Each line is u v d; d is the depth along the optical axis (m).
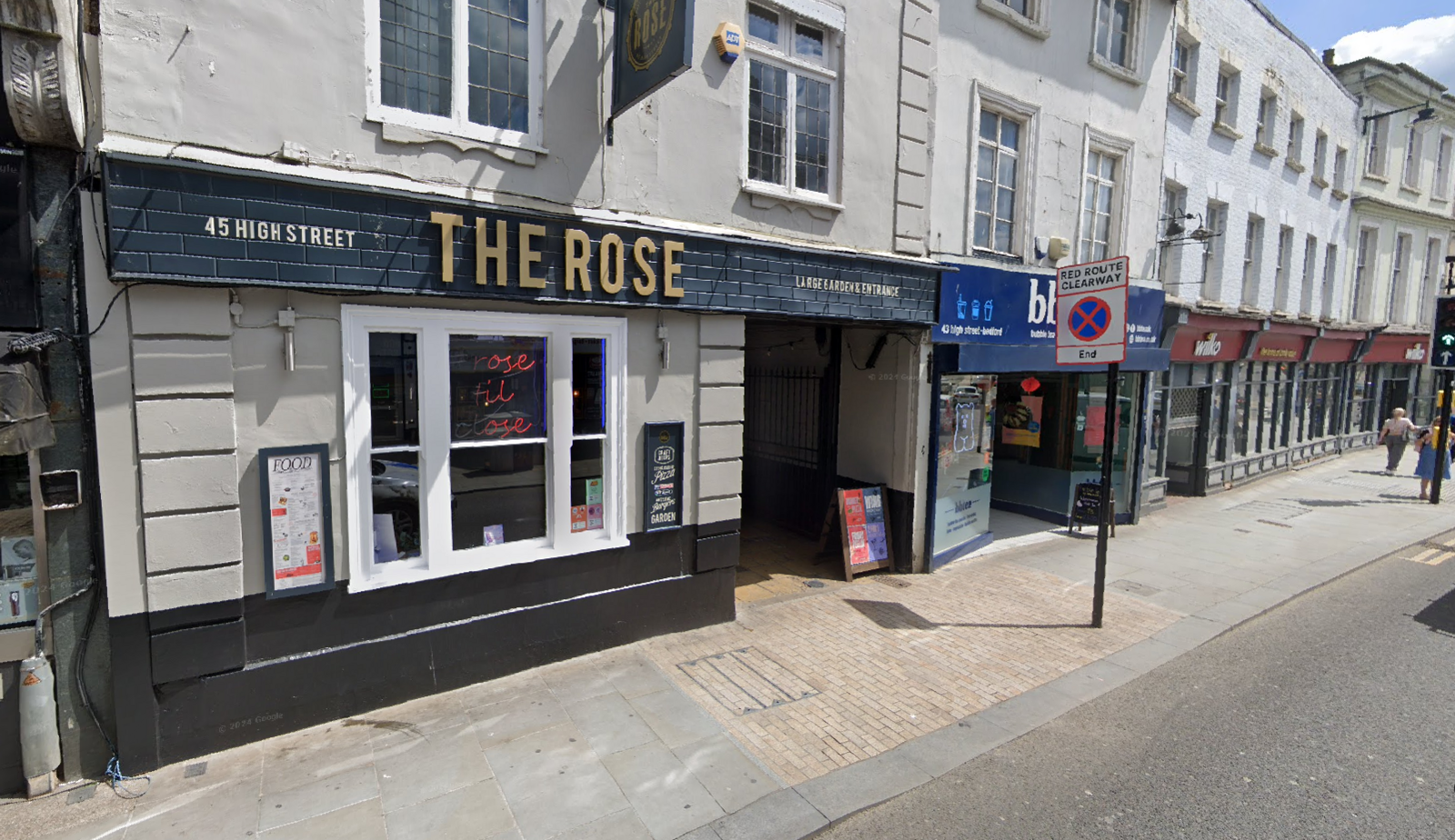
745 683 5.30
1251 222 14.42
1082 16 9.35
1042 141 9.01
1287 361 16.00
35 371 3.68
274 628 4.39
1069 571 8.43
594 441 5.68
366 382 4.57
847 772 4.20
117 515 3.88
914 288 7.46
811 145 6.82
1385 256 18.78
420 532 4.92
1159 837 3.67
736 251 5.96
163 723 4.09
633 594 5.86
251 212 3.97
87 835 3.53
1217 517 11.77
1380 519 11.66
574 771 4.12
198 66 3.91
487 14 4.89
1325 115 16.05
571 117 5.16
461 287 4.68
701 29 5.82
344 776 4.03
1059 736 4.67
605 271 5.24
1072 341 6.54
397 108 4.58
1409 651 6.15
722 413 6.16
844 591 7.49
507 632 5.25
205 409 4.02
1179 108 11.85
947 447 8.54
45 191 3.70
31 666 3.76
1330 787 4.12
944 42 7.75
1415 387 22.83
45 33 3.38
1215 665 5.81
